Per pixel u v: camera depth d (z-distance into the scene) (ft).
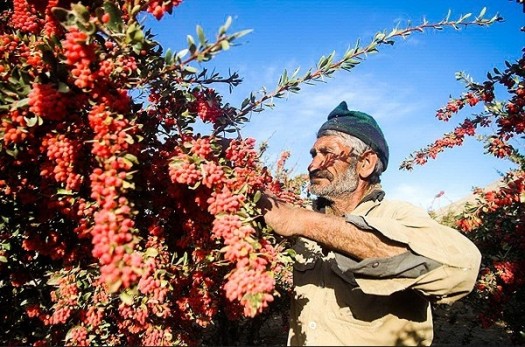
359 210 7.00
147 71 5.12
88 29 4.34
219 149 5.61
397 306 5.80
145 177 6.02
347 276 5.89
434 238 5.00
